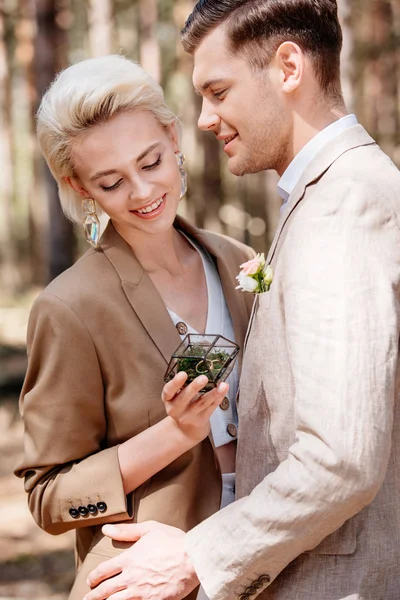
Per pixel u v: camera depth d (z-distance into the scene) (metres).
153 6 12.16
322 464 1.42
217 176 13.10
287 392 1.63
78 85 1.85
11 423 7.25
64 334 1.89
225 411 2.06
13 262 16.00
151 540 1.70
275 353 1.65
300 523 1.46
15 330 10.40
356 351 1.43
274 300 1.66
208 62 1.76
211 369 1.73
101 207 1.99
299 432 1.49
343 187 1.56
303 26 1.71
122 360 1.93
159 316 1.97
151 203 1.92
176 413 1.77
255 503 1.52
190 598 1.95
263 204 14.75
